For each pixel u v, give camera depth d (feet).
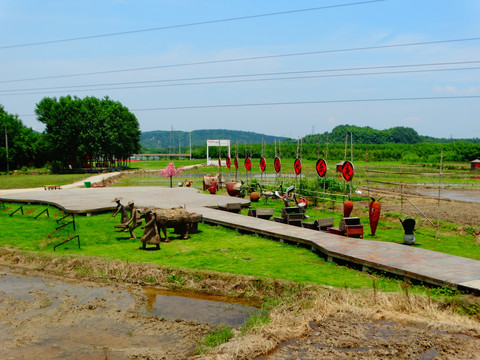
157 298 32.27
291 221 57.31
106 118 221.46
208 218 60.59
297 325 25.35
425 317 26.18
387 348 21.94
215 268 37.42
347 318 26.30
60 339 24.70
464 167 231.09
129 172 200.44
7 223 62.03
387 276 34.50
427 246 46.65
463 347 21.83
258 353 21.90
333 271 36.52
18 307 29.91
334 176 175.32
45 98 221.66
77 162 236.22
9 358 22.26
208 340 24.02
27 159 236.02
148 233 45.57
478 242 49.37
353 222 48.55
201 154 470.80
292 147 304.71
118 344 24.03
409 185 147.02
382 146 369.50
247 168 107.45
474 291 28.09
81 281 36.65
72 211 66.49
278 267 37.73
